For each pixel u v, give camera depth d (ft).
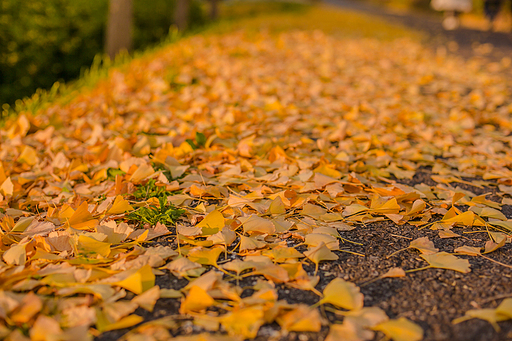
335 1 70.90
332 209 4.24
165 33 19.88
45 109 8.14
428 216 4.15
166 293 3.33
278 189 4.51
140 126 6.22
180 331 3.16
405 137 6.29
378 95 8.75
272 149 5.04
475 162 5.16
